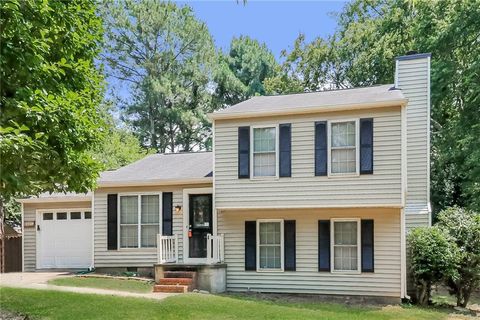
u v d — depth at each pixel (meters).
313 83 32.03
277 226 15.28
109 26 36.81
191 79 38.78
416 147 16.50
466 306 14.38
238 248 15.52
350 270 14.41
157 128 38.78
